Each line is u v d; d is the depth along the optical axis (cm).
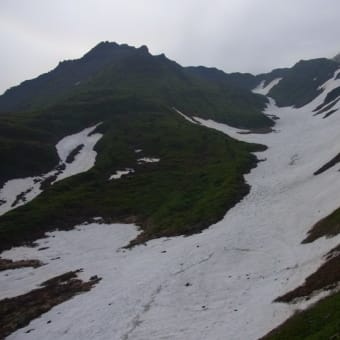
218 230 5759
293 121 19350
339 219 4375
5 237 6694
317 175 7506
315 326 2433
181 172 9962
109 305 3884
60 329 3591
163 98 19738
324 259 3584
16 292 4703
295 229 5209
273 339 2556
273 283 3725
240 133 16388
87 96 18812
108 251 5950
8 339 3631
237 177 8519
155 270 4619
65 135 14212
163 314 3581
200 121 17912
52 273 5212
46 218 7462
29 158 11206
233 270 4334
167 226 6562
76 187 9262
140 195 8575
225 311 3447
